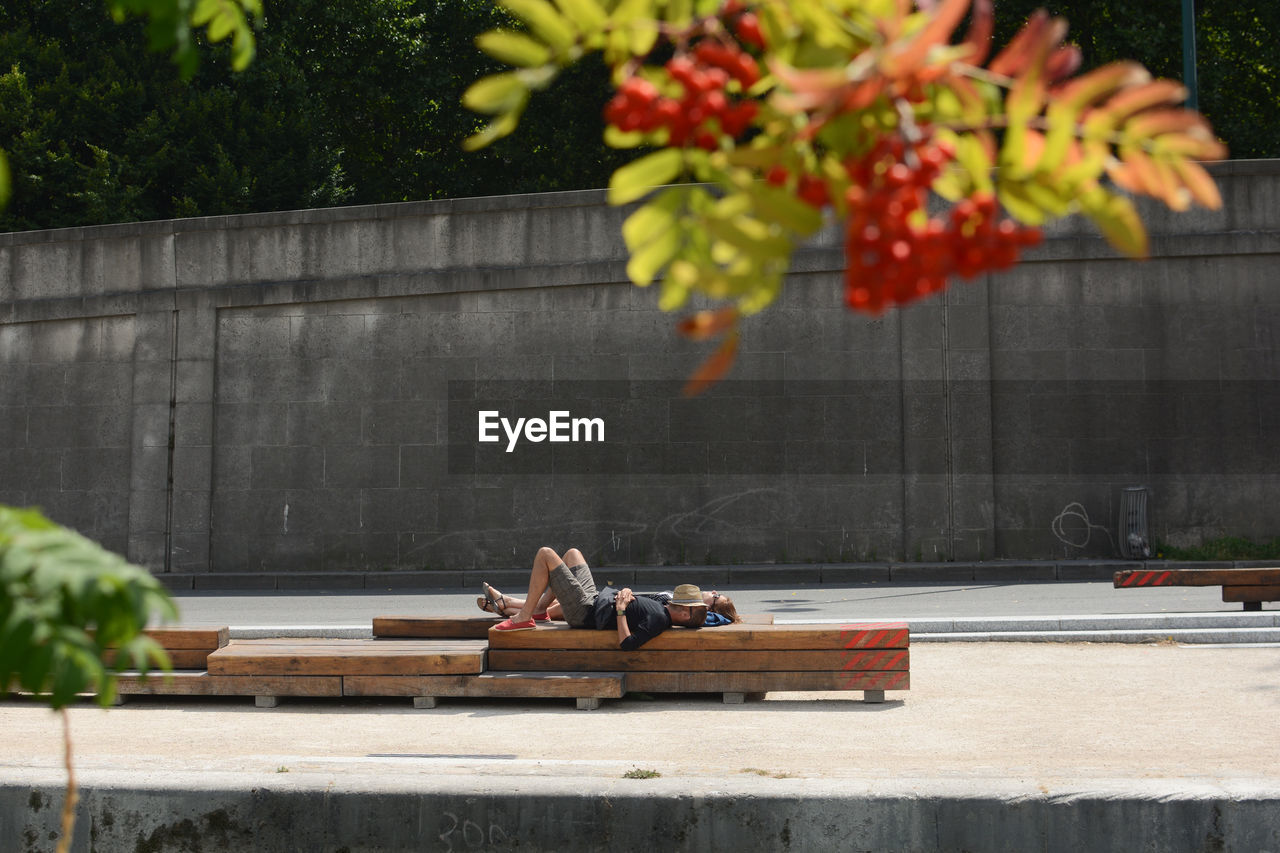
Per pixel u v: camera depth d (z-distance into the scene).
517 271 19.45
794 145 1.27
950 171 1.26
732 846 4.90
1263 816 4.72
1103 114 1.20
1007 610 12.62
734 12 1.31
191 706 7.79
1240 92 27.48
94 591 1.43
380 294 19.72
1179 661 9.15
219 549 19.77
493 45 1.32
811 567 18.02
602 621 7.73
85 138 25.97
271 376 19.95
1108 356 18.59
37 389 20.59
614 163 29.27
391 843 5.04
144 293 20.23
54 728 6.97
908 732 6.54
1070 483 18.52
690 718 7.12
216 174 25.97
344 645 8.25
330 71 30.58
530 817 5.00
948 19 1.07
